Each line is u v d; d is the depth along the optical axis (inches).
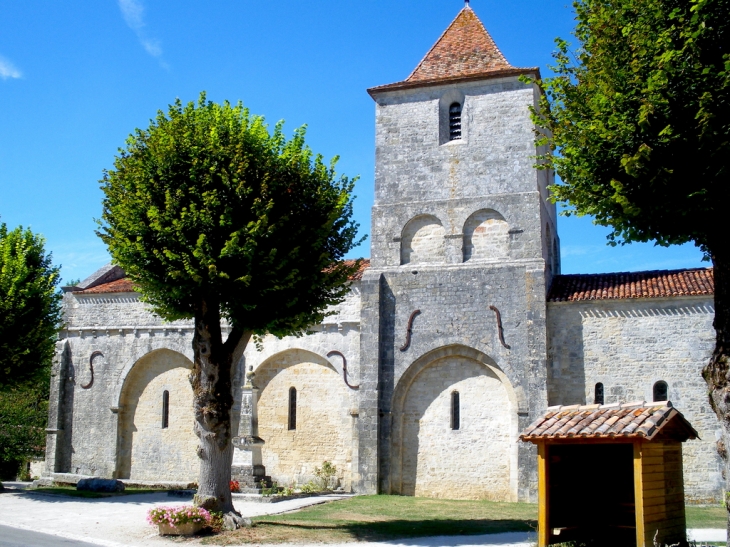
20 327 1048.8
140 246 692.1
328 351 1179.9
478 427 1067.3
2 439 1475.1
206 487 701.9
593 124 557.3
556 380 1049.5
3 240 1111.6
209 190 709.9
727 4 503.8
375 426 1091.3
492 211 1133.7
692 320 1009.5
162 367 1299.2
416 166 1183.6
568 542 604.7
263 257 699.4
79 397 1331.2
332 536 670.5
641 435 527.2
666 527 553.6
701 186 522.6
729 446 502.9
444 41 1267.2
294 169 753.6
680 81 520.4
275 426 1193.4
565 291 1101.1
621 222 574.2
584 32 624.7
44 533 686.5
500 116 1160.2
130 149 755.4
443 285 1120.2
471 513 863.7
